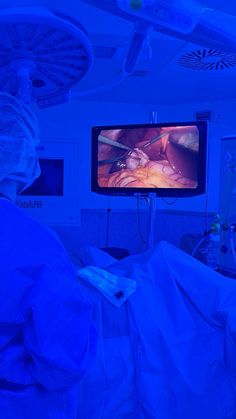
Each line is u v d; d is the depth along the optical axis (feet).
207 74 6.61
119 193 6.59
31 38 2.34
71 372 2.11
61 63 2.77
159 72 6.52
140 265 4.09
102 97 8.33
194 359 3.52
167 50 5.30
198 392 3.36
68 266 2.40
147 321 3.55
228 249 6.44
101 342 3.45
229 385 3.55
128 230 8.75
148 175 6.33
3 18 2.02
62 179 8.51
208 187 8.47
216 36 2.62
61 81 3.12
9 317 2.05
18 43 2.41
